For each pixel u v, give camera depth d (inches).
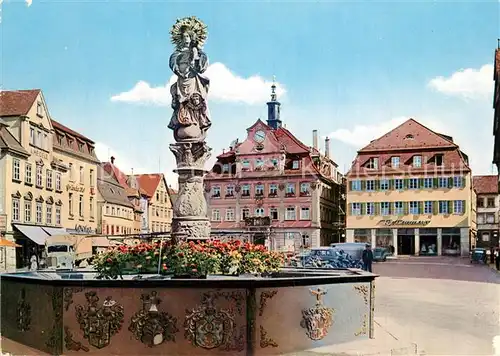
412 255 2090.3
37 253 1359.5
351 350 405.7
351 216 2150.6
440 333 488.1
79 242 1058.1
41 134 1451.8
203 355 379.9
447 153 2092.8
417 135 2126.0
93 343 388.5
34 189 1416.1
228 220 1776.6
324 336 414.0
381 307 661.9
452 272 1304.1
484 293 832.9
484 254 1733.5
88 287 390.6
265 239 1571.1
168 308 382.6
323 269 603.5
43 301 408.2
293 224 1860.2
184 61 546.3
